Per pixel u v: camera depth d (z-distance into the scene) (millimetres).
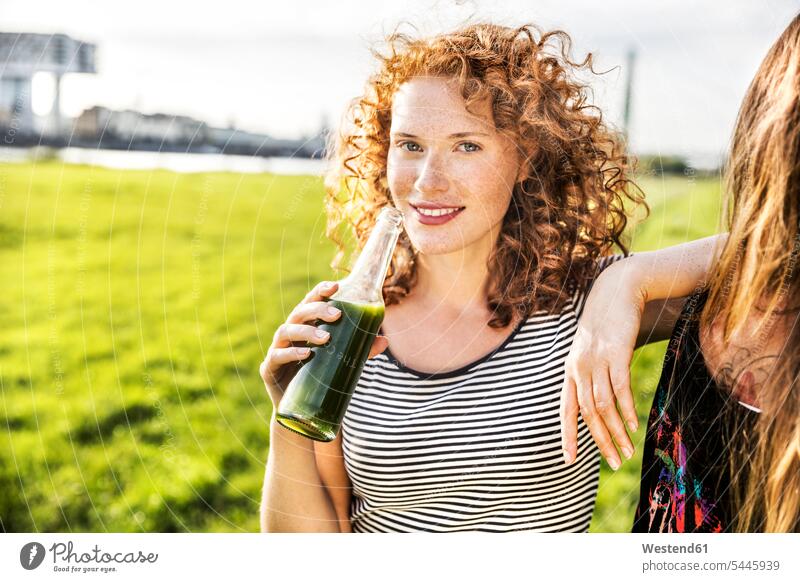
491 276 717
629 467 1310
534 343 700
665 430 675
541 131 707
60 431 1531
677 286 673
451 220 677
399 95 678
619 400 612
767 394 632
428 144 668
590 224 749
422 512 721
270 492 718
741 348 638
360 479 704
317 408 622
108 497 1400
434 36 694
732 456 652
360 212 815
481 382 693
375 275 633
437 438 680
